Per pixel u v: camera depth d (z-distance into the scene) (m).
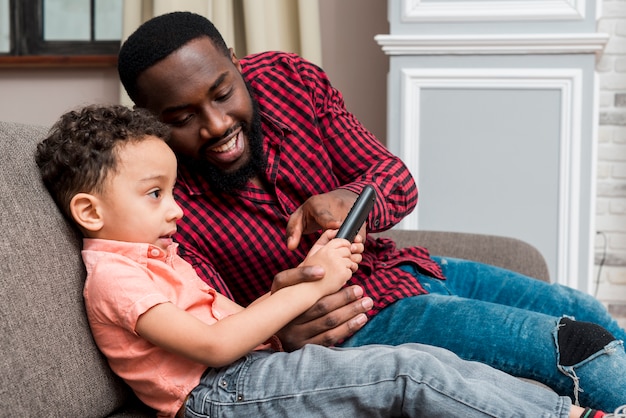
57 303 1.09
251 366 1.14
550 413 1.05
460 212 2.51
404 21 2.49
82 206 1.15
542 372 1.22
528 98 2.44
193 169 1.37
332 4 3.04
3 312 1.01
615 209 2.95
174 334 1.07
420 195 2.53
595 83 2.39
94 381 1.12
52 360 1.06
